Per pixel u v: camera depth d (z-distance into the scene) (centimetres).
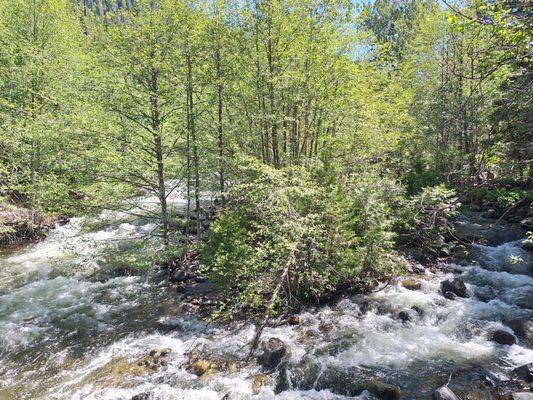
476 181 733
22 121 1761
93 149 1321
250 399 741
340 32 1562
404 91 2302
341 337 938
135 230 1877
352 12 1516
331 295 1138
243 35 1455
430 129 1931
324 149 1577
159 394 765
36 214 1958
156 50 1252
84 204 1382
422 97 2233
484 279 1228
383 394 724
